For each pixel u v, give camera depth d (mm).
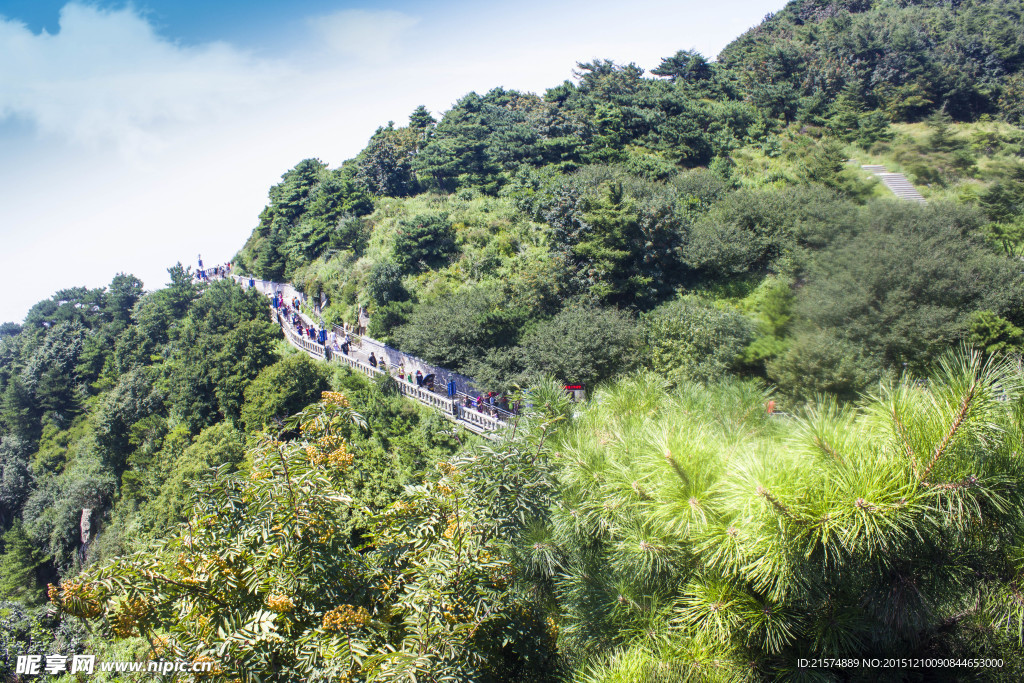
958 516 4699
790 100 55438
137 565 7000
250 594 7332
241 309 46219
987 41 58219
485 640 7246
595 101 59375
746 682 5707
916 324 13555
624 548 6348
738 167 43625
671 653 5836
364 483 23969
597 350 24250
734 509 5359
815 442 5203
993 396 4836
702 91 64625
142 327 54844
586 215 31922
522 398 9242
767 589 5621
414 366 31938
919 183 28359
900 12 76500
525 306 30969
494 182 52188
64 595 6871
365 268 43344
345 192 54438
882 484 4836
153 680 7434
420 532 7633
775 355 13461
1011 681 5641
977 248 16969
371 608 7863
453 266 39719
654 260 28828
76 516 39969
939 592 5168
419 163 58125
